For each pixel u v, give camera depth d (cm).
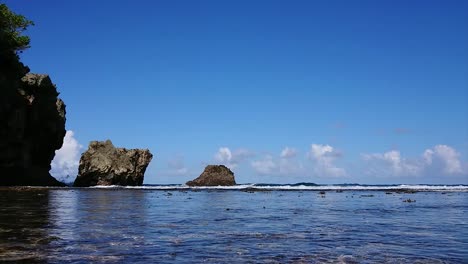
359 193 5853
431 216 2367
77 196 4375
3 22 6950
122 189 7031
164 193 5562
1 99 7075
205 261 1060
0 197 3856
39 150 8512
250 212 2584
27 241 1309
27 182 7831
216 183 8988
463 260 1103
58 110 8944
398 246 1314
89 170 8531
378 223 1981
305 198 4453
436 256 1155
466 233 1628
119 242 1329
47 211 2395
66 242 1309
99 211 2478
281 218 2202
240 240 1407
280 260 1088
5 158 7350
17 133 7494
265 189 7388
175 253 1159
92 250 1184
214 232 1606
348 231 1672
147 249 1216
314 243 1360
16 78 7656
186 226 1789
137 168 8875
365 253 1193
